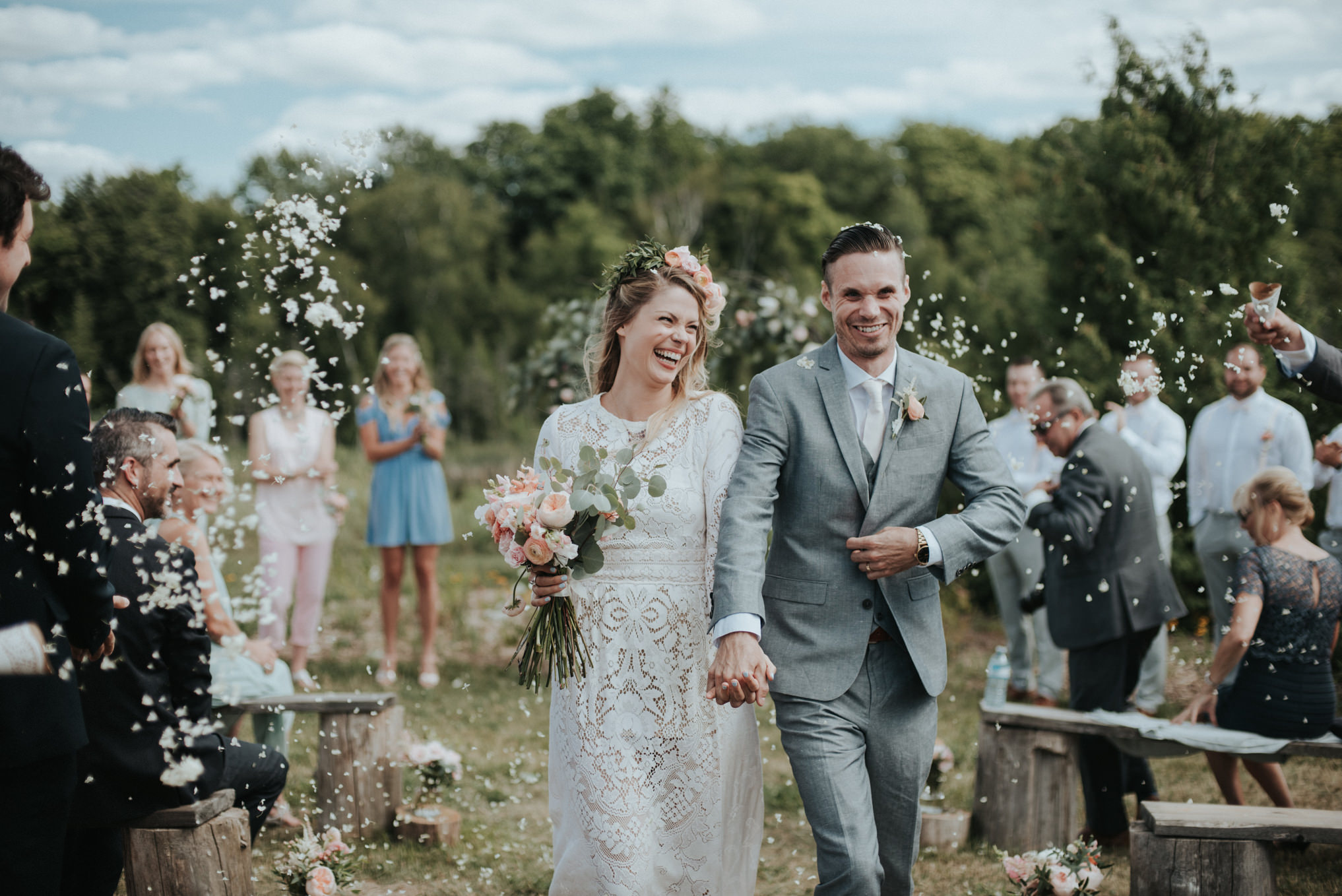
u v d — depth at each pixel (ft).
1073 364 23.54
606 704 8.48
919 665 8.17
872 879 7.62
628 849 8.25
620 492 8.16
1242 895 9.11
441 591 26.30
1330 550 16.53
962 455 8.44
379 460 18.83
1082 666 13.19
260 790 10.50
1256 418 16.26
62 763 7.65
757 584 7.75
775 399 8.41
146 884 9.08
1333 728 11.31
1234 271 22.21
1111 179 24.98
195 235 66.80
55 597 7.63
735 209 123.03
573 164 131.13
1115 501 12.73
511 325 102.83
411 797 13.83
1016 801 12.15
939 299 13.79
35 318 64.44
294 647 18.35
